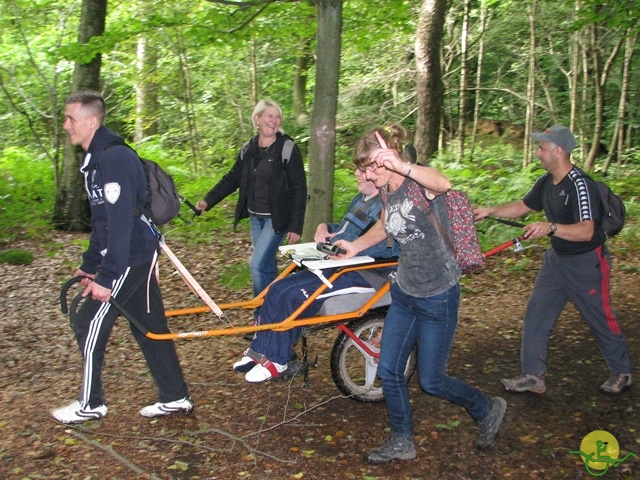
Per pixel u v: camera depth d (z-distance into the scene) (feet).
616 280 24.84
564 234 13.69
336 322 14.33
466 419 14.16
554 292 15.05
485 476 12.05
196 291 13.74
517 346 18.45
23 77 47.75
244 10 26.40
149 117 53.83
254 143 18.52
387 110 52.49
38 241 32.27
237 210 18.97
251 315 21.75
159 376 13.98
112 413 14.56
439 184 10.73
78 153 34.12
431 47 39.91
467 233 11.56
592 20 28.27
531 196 15.07
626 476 11.91
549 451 12.78
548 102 51.47
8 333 20.38
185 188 39.24
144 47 48.62
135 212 12.81
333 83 21.44
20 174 41.22
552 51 52.11
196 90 53.16
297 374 14.73
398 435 12.48
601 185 14.21
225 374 16.89
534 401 14.99
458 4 50.19
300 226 18.24
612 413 14.23
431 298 11.60
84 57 25.64
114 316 13.23
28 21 42.42
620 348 14.99
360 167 11.69
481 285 24.88
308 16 28.50
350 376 16.69
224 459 12.67
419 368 12.05
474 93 58.13
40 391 15.97
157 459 12.67
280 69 54.70
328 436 13.55
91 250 13.57
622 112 46.37
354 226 14.57
